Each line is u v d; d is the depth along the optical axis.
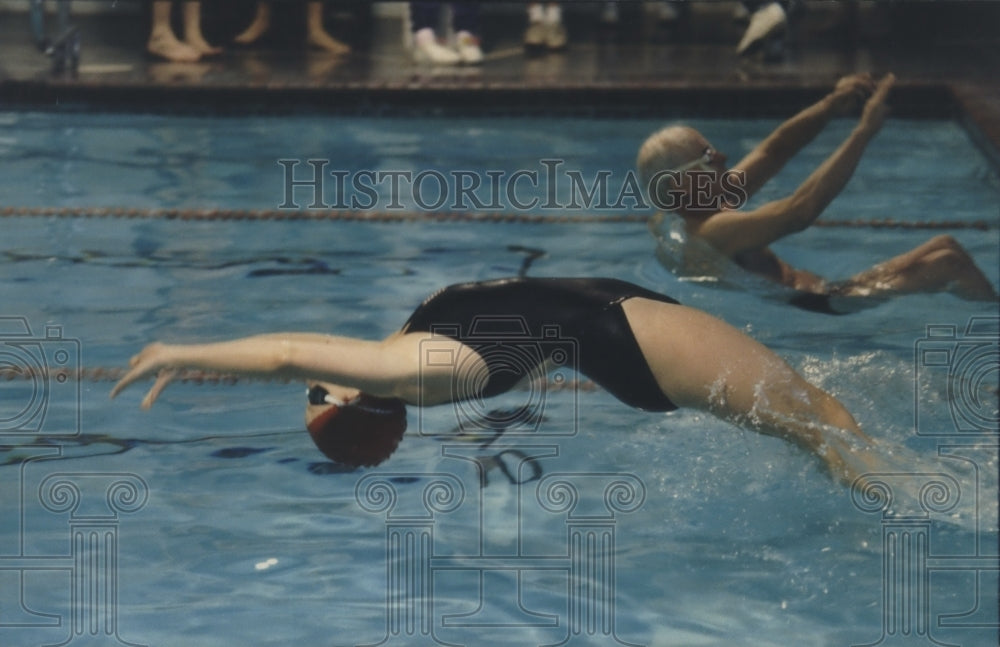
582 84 15.23
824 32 18.94
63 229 10.43
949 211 10.82
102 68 16.08
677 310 6.09
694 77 15.66
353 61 17.14
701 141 8.24
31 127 14.33
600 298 6.06
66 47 15.88
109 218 10.78
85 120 14.80
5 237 10.17
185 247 10.02
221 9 19.47
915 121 14.91
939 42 18.39
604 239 10.16
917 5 19.02
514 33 19.88
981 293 8.27
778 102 15.09
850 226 10.36
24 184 11.81
